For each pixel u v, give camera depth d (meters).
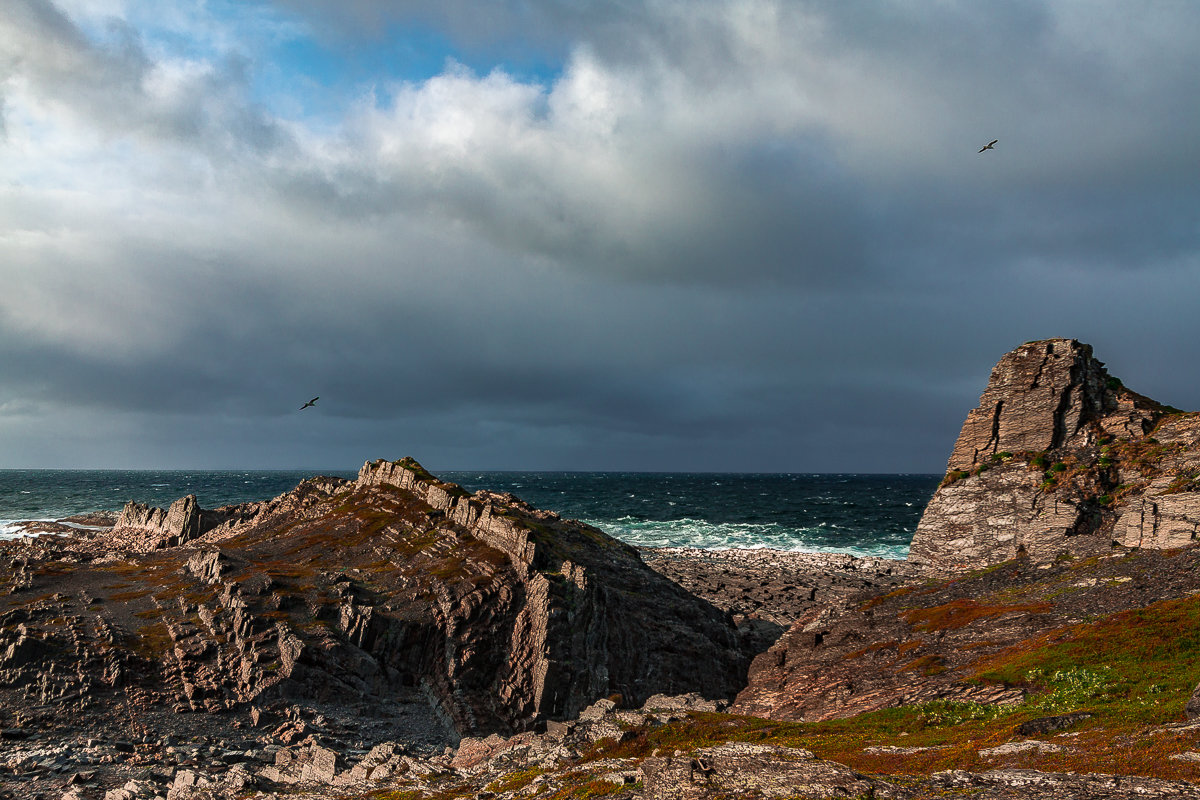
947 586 69.25
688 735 41.31
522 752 44.22
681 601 92.94
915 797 22.42
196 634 73.69
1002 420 84.00
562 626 72.81
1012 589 62.69
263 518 138.12
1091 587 56.50
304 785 45.94
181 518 146.50
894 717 39.59
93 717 58.38
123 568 102.56
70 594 86.56
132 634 73.56
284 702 63.94
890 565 150.75
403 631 76.81
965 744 30.14
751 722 42.91
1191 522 59.88
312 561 99.94
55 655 65.94
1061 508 70.81
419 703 70.38
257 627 73.00
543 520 108.38
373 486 132.00
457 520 105.88
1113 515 68.56
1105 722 29.12
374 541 106.62
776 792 23.80
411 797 37.62
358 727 62.00
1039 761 25.34
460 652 73.94
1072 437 78.88
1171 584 51.28
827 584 129.88
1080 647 42.84
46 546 136.38
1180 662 37.22
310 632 73.12
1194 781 20.50
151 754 52.84
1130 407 77.88
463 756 48.88
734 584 130.75
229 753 53.72
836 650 61.69
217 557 93.44
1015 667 42.75
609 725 45.44
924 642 55.94
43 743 53.16
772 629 101.56
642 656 78.19
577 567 79.25
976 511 79.19
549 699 67.94
